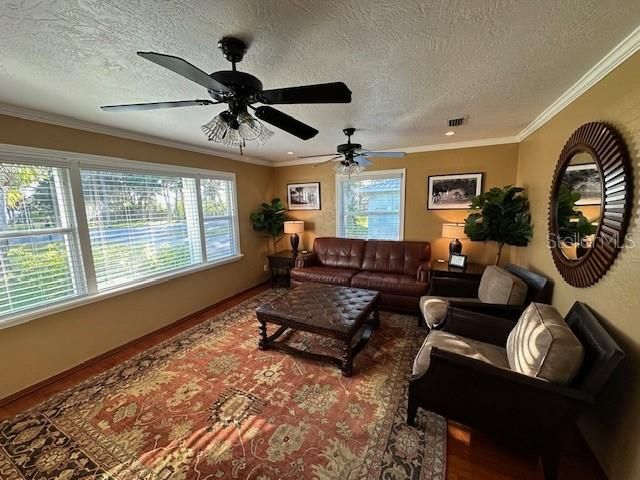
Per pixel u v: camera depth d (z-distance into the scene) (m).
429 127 2.91
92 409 1.88
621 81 1.45
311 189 4.86
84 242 2.48
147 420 1.77
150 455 1.52
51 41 1.30
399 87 1.91
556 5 1.13
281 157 4.64
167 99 2.03
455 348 1.80
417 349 2.58
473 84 1.87
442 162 3.82
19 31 1.21
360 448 1.54
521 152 3.26
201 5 1.09
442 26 1.26
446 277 3.15
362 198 4.54
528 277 2.46
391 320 3.25
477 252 3.74
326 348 2.63
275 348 2.62
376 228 4.49
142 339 2.91
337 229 4.73
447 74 1.73
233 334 2.95
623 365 1.33
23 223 2.15
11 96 1.89
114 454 1.53
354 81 1.81
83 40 1.30
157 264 3.19
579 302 1.76
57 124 2.28
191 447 1.56
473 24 1.25
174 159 3.31
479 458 1.48
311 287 3.16
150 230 3.11
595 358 1.24
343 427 1.68
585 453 1.53
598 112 1.66
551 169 2.38
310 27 1.25
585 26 1.26
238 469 1.42
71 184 2.39
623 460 1.27
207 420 1.76
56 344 2.30
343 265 4.30
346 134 3.01
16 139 2.06
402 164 4.07
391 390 2.02
